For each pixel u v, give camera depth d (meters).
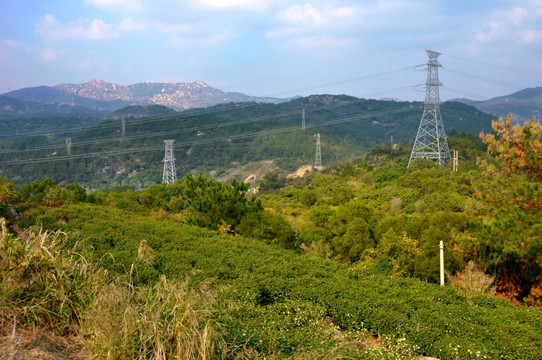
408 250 16.72
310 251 19.73
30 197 26.28
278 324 7.81
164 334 5.35
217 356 5.56
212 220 18.98
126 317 5.41
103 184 90.62
